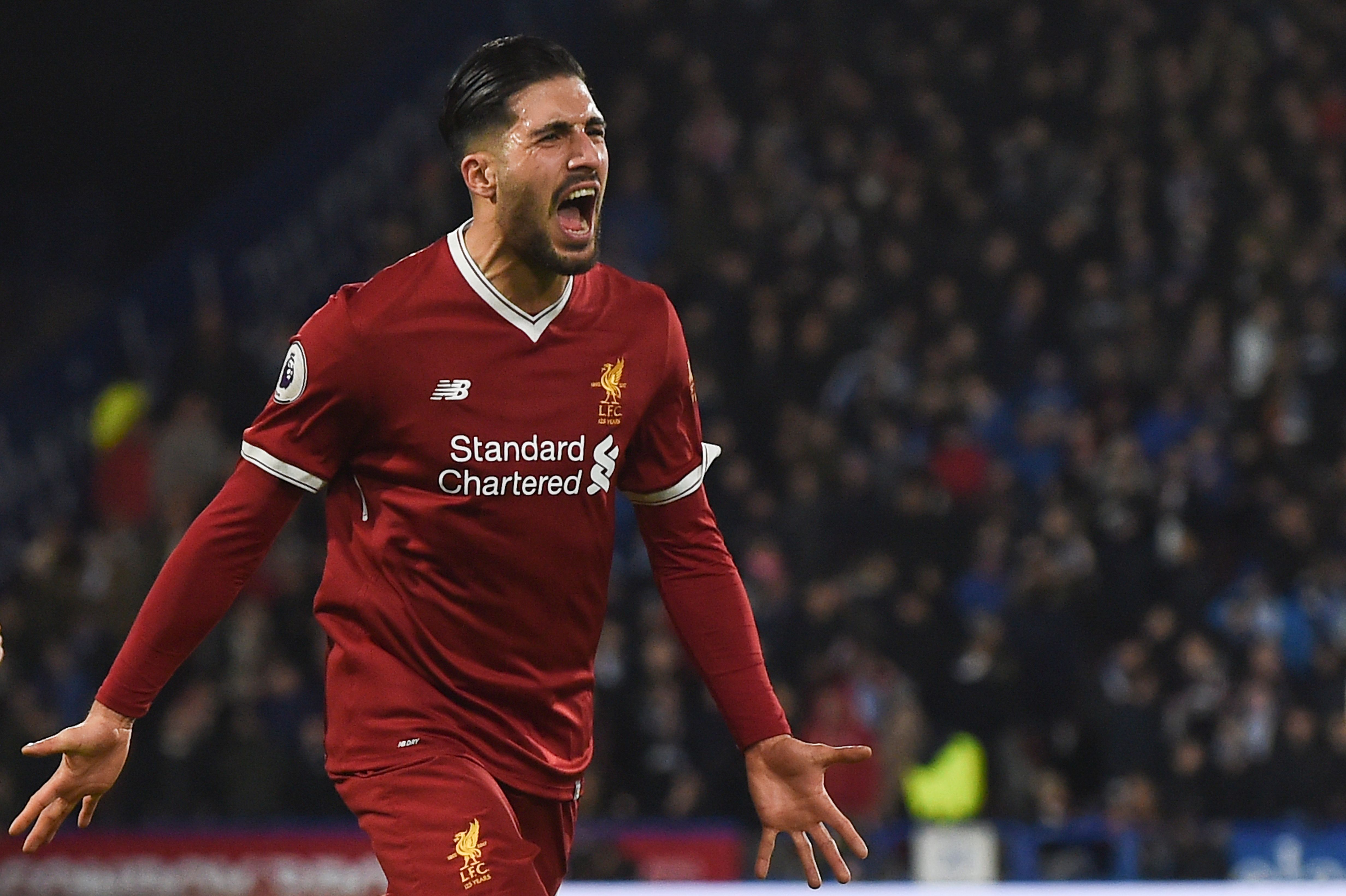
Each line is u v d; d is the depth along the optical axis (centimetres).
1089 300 4794
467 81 1062
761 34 5756
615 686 3862
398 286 1066
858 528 4200
